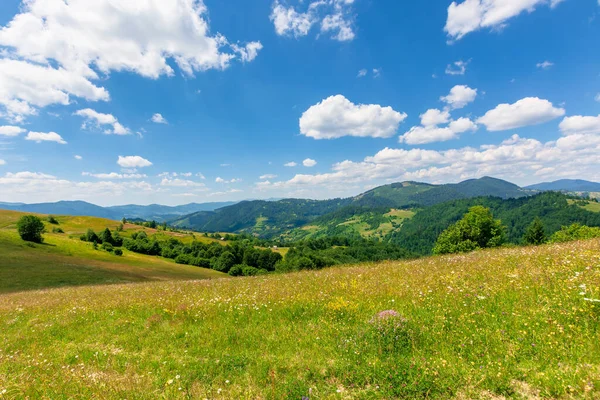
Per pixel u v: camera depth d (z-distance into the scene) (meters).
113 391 5.64
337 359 6.29
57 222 133.38
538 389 4.61
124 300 14.00
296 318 9.16
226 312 10.41
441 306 8.27
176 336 8.77
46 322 11.59
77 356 7.77
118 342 8.79
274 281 16.00
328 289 11.81
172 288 17.17
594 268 8.76
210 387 5.74
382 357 6.09
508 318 6.80
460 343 6.23
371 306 9.09
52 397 5.55
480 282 9.74
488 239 46.09
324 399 4.98
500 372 4.92
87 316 11.77
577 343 5.40
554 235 55.94
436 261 15.70
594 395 4.11
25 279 49.09
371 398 4.87
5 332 10.88
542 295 7.66
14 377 6.42
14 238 81.62
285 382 5.61
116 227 141.25
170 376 6.25
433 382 4.93
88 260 77.88
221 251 112.69
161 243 124.56
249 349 7.38
